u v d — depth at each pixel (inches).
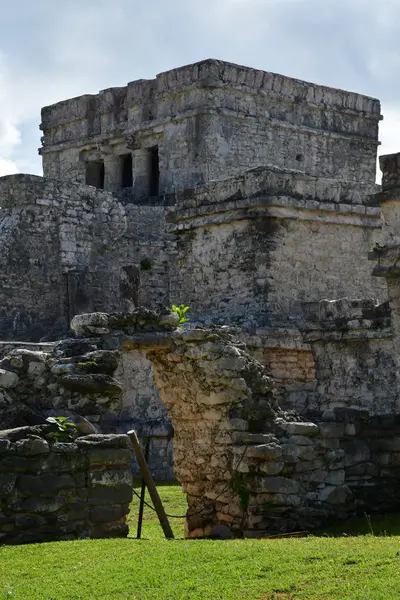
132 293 1083.9
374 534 534.3
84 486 504.1
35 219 1175.0
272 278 951.0
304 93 1396.4
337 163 1423.5
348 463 600.4
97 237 1216.8
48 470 495.5
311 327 830.5
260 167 962.7
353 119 1446.9
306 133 1393.9
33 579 420.2
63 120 1502.2
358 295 999.6
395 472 613.6
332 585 394.9
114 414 890.7
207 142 1312.7
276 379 922.1
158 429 866.1
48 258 1179.9
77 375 531.5
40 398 529.7
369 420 613.6
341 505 589.3
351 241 999.6
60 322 1177.4
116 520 511.2
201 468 614.2
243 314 959.6
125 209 1270.9
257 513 573.6
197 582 407.5
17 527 487.2
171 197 1331.2
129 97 1412.4
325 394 828.6
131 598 391.2
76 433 513.0
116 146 1443.2
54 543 481.4
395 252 618.8
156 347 596.1
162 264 1249.4
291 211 959.0
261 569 422.0
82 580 415.5
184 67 1339.8
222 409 598.5
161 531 600.1
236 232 974.4
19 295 1157.7
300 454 581.6
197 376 605.9
